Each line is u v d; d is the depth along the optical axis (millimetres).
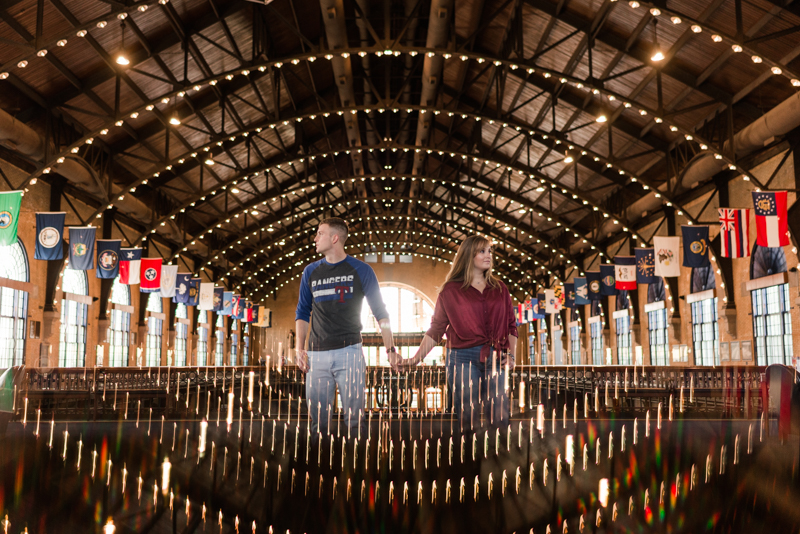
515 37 20812
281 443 3668
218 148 28344
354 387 4094
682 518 2801
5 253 20484
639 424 4535
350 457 3363
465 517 2756
